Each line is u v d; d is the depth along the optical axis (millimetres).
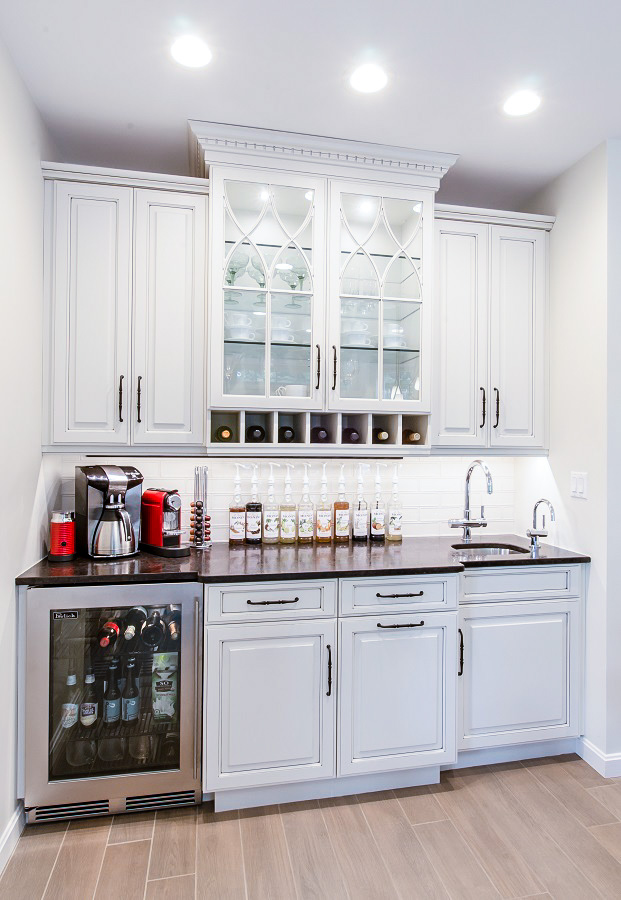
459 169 2617
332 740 2117
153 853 1851
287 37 1752
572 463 2561
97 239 2238
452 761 2232
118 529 2271
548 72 1927
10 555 1880
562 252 2637
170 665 2100
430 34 1739
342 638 2121
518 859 1851
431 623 2207
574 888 1733
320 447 2414
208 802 2121
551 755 2506
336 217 2393
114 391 2258
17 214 1908
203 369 2334
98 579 1974
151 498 2391
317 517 2734
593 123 2234
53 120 2223
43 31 1726
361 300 2451
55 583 1947
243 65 1890
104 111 2160
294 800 2139
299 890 1709
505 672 2381
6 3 1609
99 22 1686
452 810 2098
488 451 2656
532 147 2416
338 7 1629
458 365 2576
